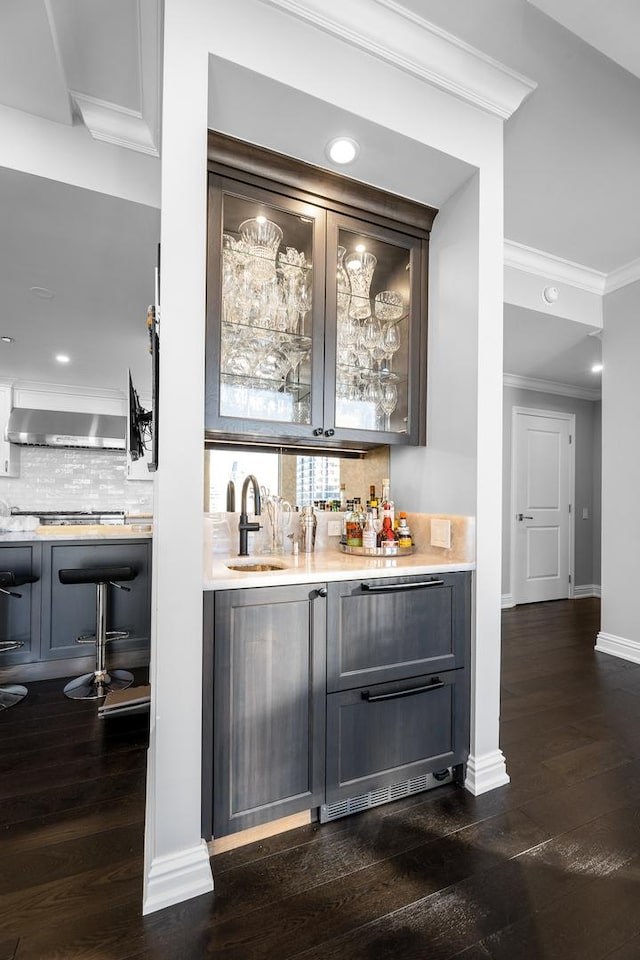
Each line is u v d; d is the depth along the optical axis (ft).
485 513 5.93
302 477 7.68
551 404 16.53
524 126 6.57
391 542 6.53
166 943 3.70
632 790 5.71
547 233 9.42
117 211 6.95
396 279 6.89
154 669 4.28
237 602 4.53
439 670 5.65
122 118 6.32
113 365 15.02
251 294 6.00
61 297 10.06
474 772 5.72
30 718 7.59
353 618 5.14
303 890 4.22
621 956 3.62
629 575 10.61
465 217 6.15
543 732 7.11
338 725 5.05
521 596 15.81
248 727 4.59
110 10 4.78
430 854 4.65
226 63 4.45
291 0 4.64
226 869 4.45
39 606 9.25
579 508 17.19
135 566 9.98
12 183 6.29
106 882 4.28
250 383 6.00
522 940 3.75
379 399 6.96
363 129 5.24
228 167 5.41
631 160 7.30
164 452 4.16
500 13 4.99
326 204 6.01
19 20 4.69
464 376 6.11
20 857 4.57
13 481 17.72
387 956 3.63
